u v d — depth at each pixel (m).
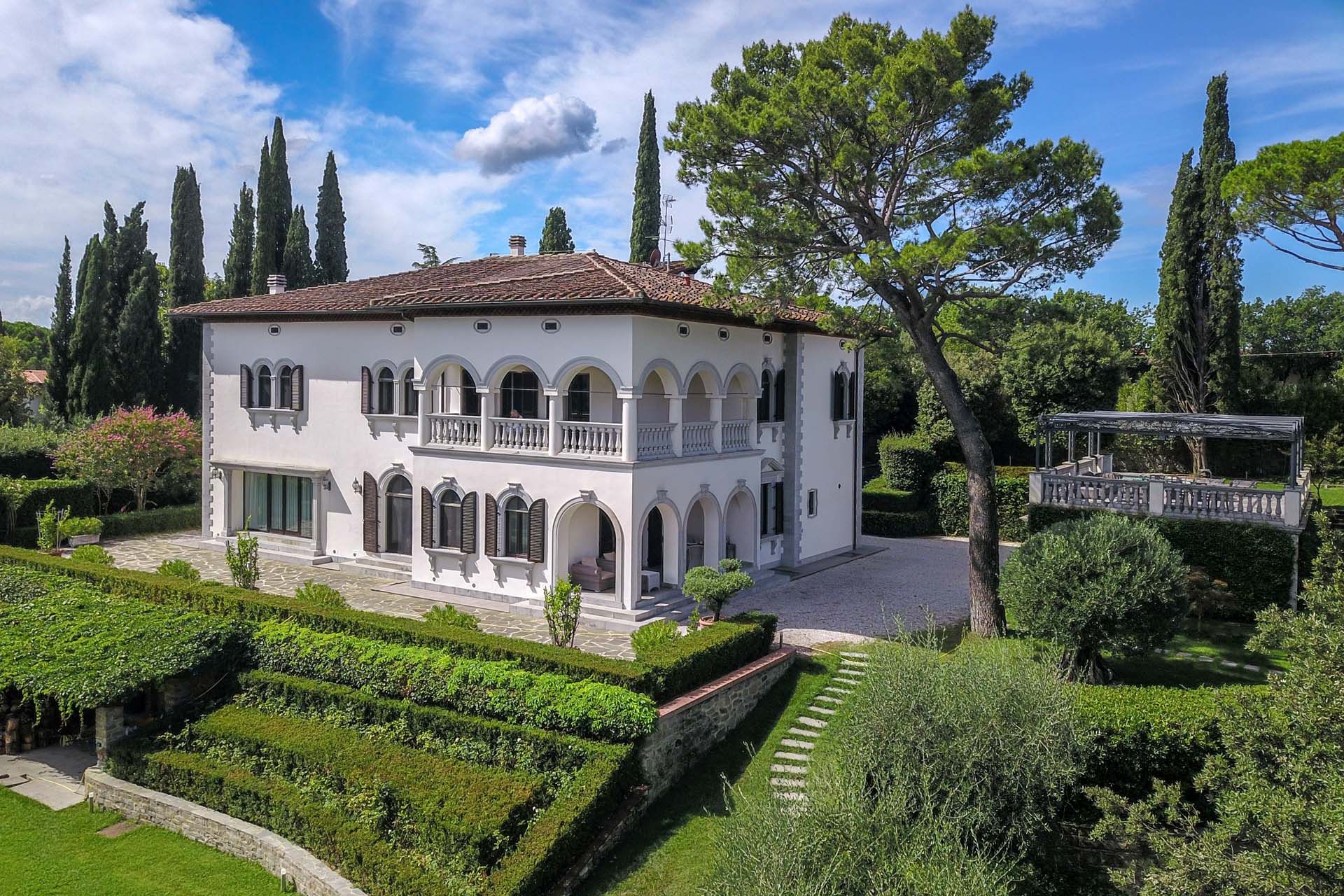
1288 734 9.28
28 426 37.53
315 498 27.44
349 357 26.78
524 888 11.08
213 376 30.09
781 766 14.80
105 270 39.81
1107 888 11.61
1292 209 26.05
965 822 10.93
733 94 20.83
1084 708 13.24
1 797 15.30
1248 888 8.20
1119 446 37.69
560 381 21.38
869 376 42.44
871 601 23.64
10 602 20.44
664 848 12.93
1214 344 34.22
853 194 20.22
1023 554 17.28
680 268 29.78
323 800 13.60
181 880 12.77
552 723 13.92
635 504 20.50
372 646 16.11
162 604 20.22
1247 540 20.55
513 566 22.41
